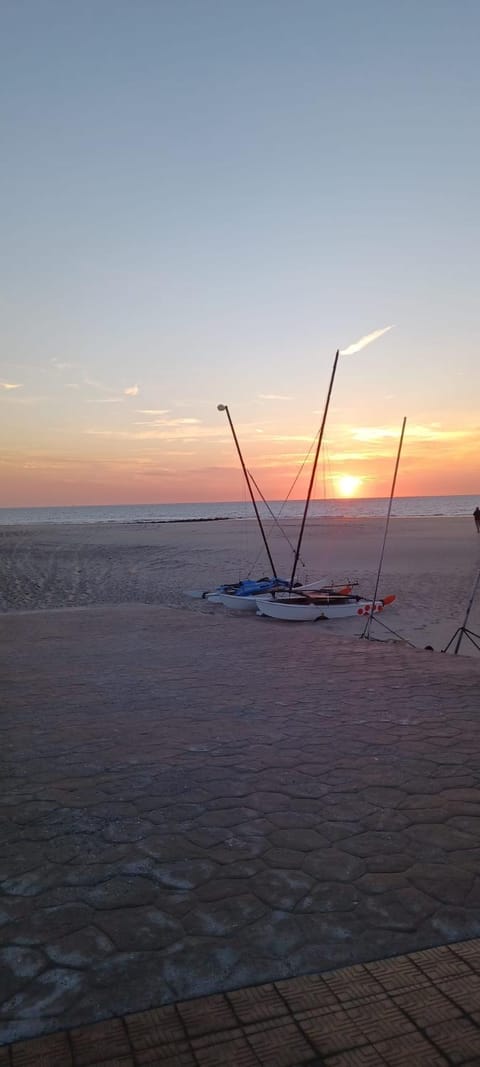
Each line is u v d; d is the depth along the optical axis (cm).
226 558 2875
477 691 591
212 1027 191
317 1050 181
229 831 321
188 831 322
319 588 1673
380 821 329
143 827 327
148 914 251
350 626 1275
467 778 383
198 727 493
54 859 296
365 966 217
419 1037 185
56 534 5234
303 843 307
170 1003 201
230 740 460
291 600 1430
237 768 406
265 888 268
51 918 249
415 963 219
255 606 1531
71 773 403
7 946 231
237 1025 191
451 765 405
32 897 264
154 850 303
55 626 1033
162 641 887
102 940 234
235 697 579
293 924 242
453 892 262
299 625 1292
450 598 1606
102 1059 178
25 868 288
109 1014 197
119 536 4744
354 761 414
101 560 2919
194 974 214
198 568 2503
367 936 234
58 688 623
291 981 210
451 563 2389
